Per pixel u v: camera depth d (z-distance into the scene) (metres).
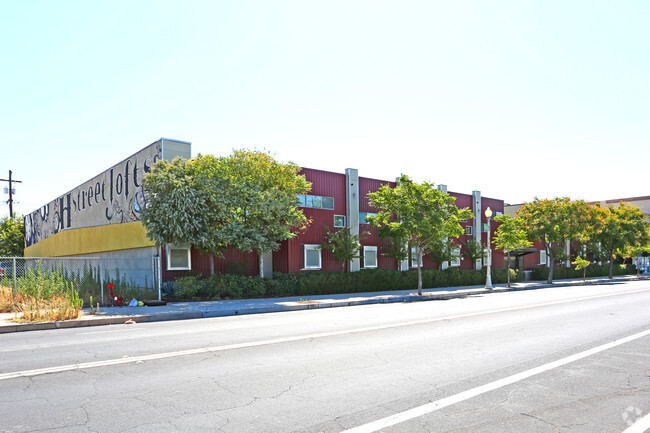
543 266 42.19
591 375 6.47
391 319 12.84
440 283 29.69
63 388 5.85
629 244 41.03
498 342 9.00
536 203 34.78
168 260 20.72
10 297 15.42
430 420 4.69
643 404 5.22
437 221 22.30
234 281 20.05
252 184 20.02
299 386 5.91
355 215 27.42
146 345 8.87
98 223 29.55
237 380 6.19
